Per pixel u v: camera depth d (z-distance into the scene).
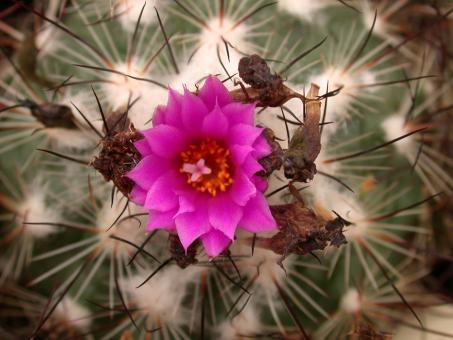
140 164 0.10
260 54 0.12
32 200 0.13
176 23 0.13
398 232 0.13
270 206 0.11
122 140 0.11
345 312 0.13
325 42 0.13
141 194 0.10
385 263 0.13
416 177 0.13
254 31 0.13
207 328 0.13
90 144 0.12
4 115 0.13
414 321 0.14
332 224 0.11
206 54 0.12
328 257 0.13
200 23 0.12
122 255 0.12
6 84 0.14
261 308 0.13
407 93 0.13
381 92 0.13
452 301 0.14
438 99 0.14
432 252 0.14
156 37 0.12
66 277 0.13
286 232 0.11
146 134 0.10
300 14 0.13
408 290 0.14
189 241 0.10
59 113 0.12
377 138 0.13
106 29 0.13
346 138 0.13
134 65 0.12
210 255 0.10
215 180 0.10
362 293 0.13
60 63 0.13
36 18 0.14
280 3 0.13
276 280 0.12
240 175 0.10
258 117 0.12
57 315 0.13
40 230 0.13
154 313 0.12
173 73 0.12
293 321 0.13
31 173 0.13
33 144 0.13
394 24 0.15
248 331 0.13
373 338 0.13
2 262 0.13
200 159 0.10
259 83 0.11
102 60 0.13
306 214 0.11
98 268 0.12
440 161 0.14
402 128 0.13
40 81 0.13
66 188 0.12
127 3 0.13
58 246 0.13
